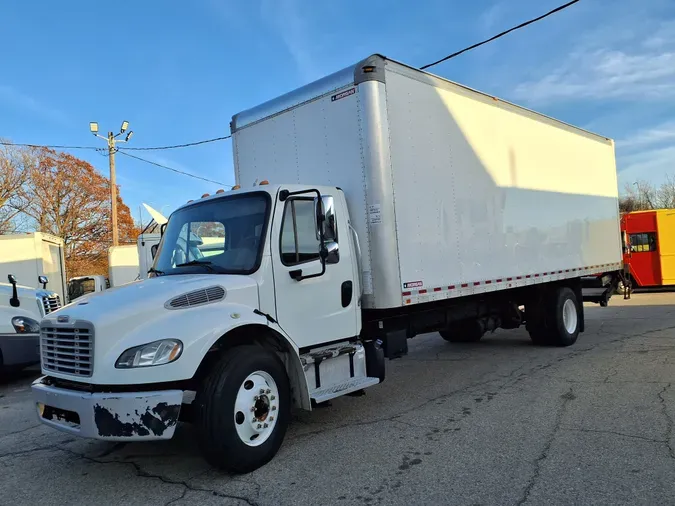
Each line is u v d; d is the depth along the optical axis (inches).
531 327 383.2
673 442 180.5
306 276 203.3
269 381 182.4
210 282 180.4
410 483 160.1
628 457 169.8
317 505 149.3
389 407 246.4
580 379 277.7
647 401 229.6
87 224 1462.8
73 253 1448.1
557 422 209.3
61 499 163.3
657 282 839.7
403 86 244.8
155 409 155.9
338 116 238.7
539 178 355.6
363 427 217.5
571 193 395.5
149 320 164.7
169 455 197.2
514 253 321.7
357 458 182.9
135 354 158.4
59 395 164.7
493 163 308.0
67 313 175.5
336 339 215.2
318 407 232.7
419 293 244.2
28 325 360.2
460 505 144.3
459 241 274.5
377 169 226.8
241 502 153.5
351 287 223.3
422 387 282.5
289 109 260.2
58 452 208.5
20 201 1371.8
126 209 1563.7
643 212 854.5
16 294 368.2
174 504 154.9
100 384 158.9
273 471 174.7
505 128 322.7
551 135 374.0
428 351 399.2
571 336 385.1
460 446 189.2
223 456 165.6
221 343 181.2
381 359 234.8
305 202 211.3
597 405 228.8
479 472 165.0
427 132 257.6
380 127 228.8
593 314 586.6
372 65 228.5
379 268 226.7
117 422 155.6
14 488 173.9
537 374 296.8
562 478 157.2
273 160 268.8
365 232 229.3
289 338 195.2
